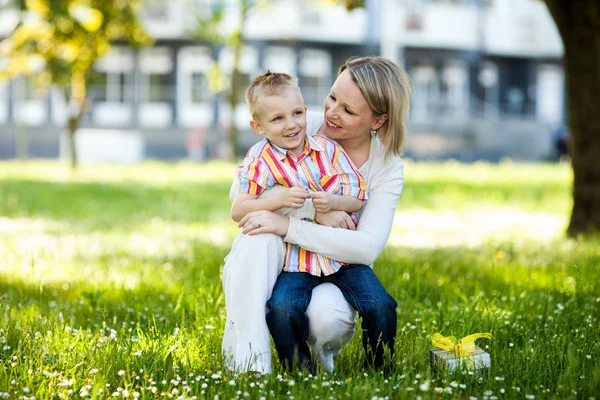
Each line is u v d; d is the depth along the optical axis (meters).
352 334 3.79
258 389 3.43
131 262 7.54
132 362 3.77
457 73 40.66
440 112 40.28
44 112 35.53
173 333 4.51
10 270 6.86
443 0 39.00
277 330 3.59
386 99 3.66
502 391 3.39
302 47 38.03
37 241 9.18
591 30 9.06
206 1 32.19
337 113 3.71
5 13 32.62
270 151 3.73
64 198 15.20
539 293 5.64
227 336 3.68
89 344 4.04
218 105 37.47
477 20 39.62
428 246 8.95
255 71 37.75
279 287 3.65
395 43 38.06
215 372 3.69
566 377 3.61
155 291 5.86
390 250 8.10
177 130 36.38
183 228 11.05
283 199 3.61
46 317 4.70
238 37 28.44
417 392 3.43
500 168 27.33
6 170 23.75
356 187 3.75
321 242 3.65
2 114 35.59
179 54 37.09
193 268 6.96
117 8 20.09
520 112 41.69
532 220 12.45
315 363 3.73
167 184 18.86
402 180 3.89
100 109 36.59
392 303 3.69
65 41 19.58
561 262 7.18
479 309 5.00
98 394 3.32
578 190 9.57
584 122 9.38
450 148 37.38
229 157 29.25
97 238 9.64
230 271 3.66
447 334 4.48
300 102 3.66
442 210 13.94
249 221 3.64
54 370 3.72
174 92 37.19
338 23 37.44
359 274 3.75
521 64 41.72
